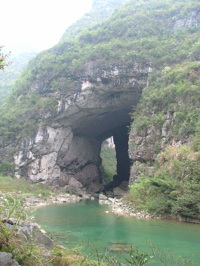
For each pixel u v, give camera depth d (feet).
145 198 77.10
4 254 19.69
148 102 111.24
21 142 131.85
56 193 126.93
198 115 91.09
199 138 81.56
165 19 161.79
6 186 107.96
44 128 133.90
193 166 70.90
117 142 181.47
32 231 28.35
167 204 69.05
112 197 129.80
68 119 141.69
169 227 57.21
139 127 108.27
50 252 26.32
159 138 102.58
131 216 70.95
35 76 146.82
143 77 132.36
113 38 153.79
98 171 173.37
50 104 135.33
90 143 168.76
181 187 69.31
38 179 131.13
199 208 61.31
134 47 140.05
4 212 28.17
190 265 33.04
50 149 136.26
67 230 55.11
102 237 48.78
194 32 144.25
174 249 41.01
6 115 140.15
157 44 138.51
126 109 150.30
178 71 110.32
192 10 156.87
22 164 130.52
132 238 47.91
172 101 103.19
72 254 29.37
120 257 35.58
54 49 164.35
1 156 132.36
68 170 153.07
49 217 70.85
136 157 107.86
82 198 125.18
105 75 133.80
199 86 97.66
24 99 145.18
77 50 147.95
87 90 135.03
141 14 164.96
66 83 136.46
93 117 149.28
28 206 90.99
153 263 33.47
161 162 87.25
